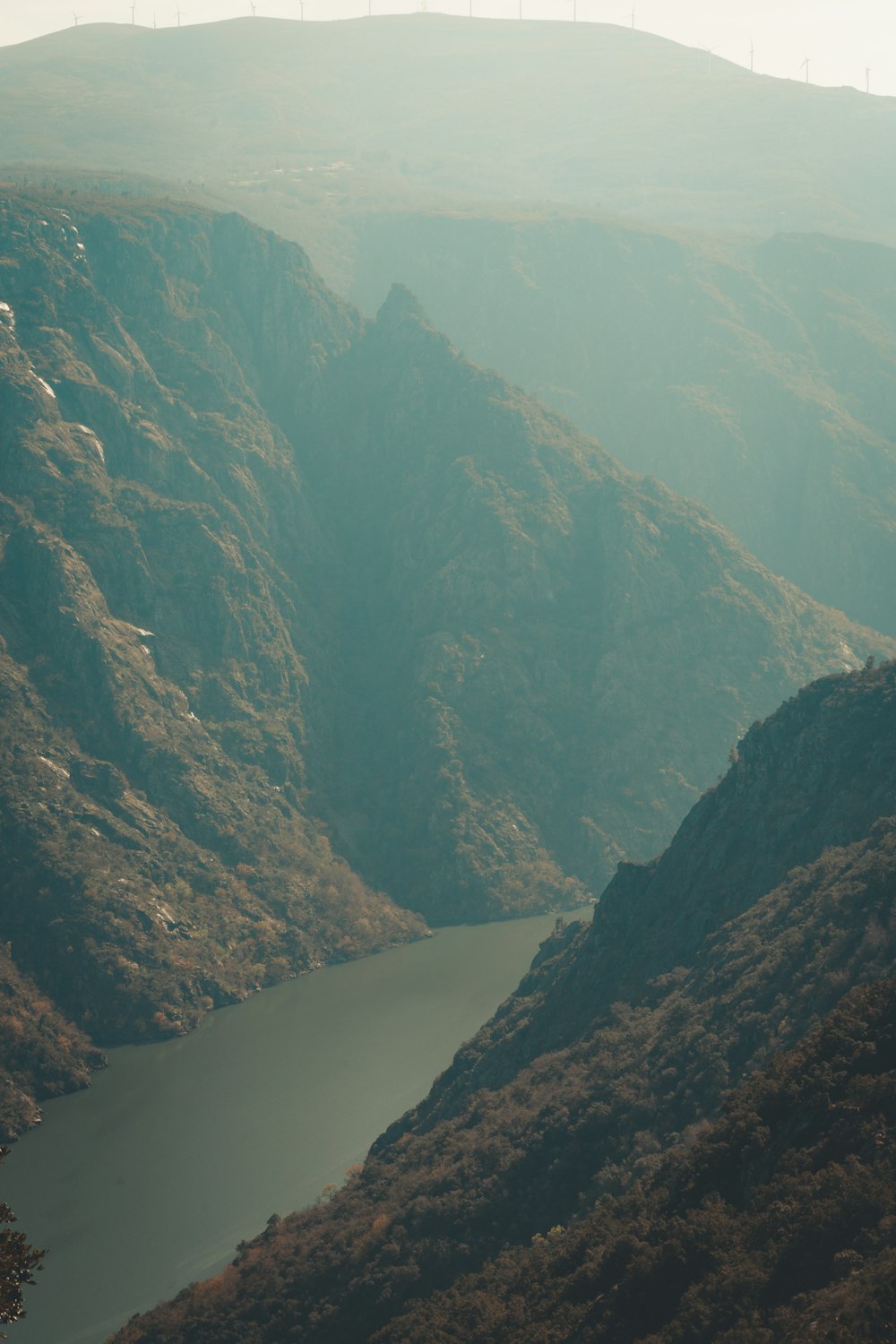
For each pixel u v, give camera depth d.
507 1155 150.00
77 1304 168.75
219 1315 150.50
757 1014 143.62
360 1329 137.75
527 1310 120.62
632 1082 149.38
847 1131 110.31
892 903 143.38
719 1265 105.19
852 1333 84.69
